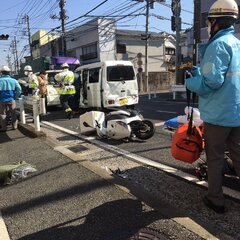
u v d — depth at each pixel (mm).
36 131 9195
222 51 3533
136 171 5797
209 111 3730
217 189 3951
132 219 3873
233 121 3662
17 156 7219
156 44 43812
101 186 4941
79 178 5387
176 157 4422
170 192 4719
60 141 8805
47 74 16234
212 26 3705
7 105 10508
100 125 8664
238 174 3965
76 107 14398
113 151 7336
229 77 3594
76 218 4043
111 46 39844
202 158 5586
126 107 13477
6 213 4410
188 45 36469
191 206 4207
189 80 3789
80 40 42531
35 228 3916
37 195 4883
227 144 3959
